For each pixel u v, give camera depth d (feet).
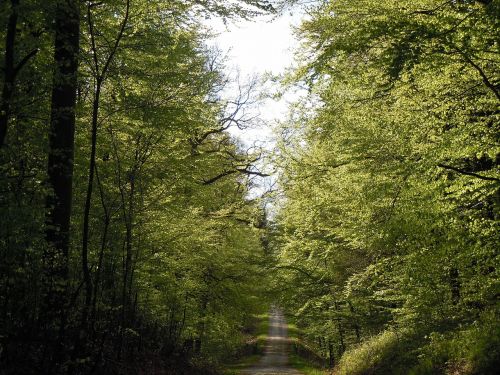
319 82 28.19
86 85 33.47
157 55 33.94
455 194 26.17
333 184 39.63
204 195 57.06
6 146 21.09
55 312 24.90
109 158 35.96
